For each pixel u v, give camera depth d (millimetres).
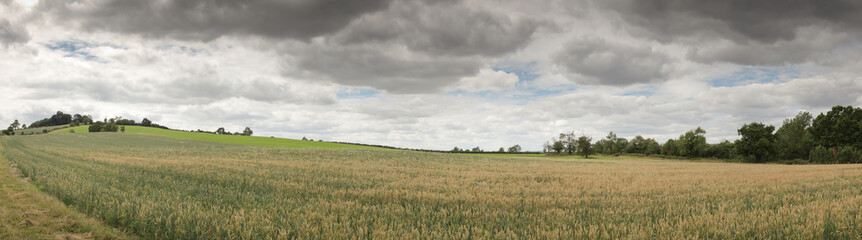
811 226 8867
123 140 81688
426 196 14555
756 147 82000
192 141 89812
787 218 9875
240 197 13867
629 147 132625
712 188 17672
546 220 10328
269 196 14219
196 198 13398
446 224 9945
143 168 25422
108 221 10297
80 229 9500
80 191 13414
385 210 11398
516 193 16281
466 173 27875
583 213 11156
